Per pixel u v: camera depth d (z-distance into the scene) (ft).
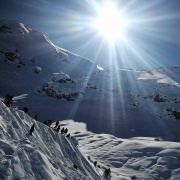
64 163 46.11
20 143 35.17
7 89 300.40
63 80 328.70
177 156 124.98
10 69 353.72
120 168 111.55
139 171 109.29
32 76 353.51
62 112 238.89
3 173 26.37
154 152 133.80
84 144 152.05
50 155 43.24
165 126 219.82
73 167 47.62
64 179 37.60
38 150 36.52
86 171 55.26
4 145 31.01
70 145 59.67
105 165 110.01
